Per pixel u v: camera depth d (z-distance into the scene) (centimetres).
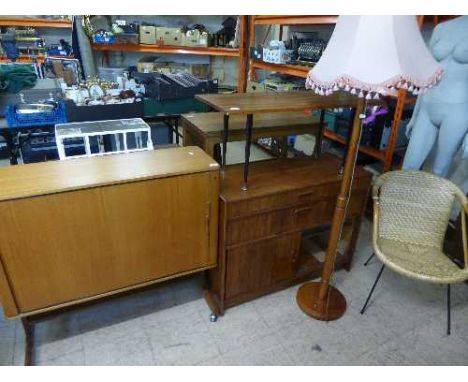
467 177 226
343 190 159
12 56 397
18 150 271
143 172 135
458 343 170
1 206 113
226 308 184
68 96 252
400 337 172
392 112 254
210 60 480
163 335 168
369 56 116
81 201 125
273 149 264
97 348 160
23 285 128
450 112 202
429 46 210
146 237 144
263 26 419
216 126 186
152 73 324
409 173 190
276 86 333
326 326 177
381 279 213
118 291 150
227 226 158
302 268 204
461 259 219
